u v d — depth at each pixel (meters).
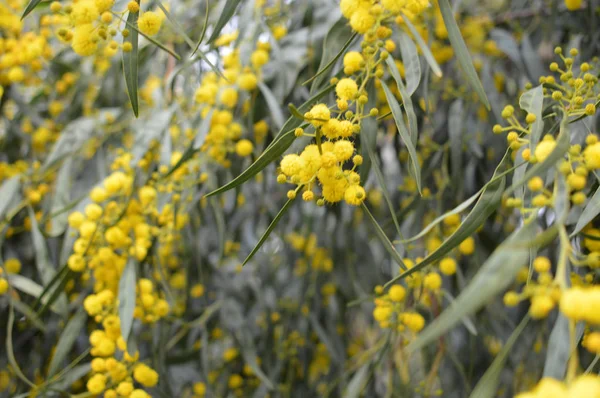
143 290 0.60
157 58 0.93
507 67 0.80
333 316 0.86
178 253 0.86
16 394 0.74
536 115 0.43
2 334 0.75
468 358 0.76
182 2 0.90
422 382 0.70
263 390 0.83
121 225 0.63
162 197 0.66
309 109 0.49
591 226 0.54
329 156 0.42
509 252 0.34
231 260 0.88
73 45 0.47
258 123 0.71
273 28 0.78
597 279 0.51
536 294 0.35
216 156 0.69
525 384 0.72
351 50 0.55
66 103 0.91
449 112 0.70
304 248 0.89
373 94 0.52
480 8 0.82
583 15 0.71
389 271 0.88
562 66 0.67
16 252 0.79
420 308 0.73
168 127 0.68
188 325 0.77
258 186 0.88
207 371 0.75
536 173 0.36
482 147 0.71
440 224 0.67
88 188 0.78
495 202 0.43
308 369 0.88
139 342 0.73
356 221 0.83
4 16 0.74
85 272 0.65
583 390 0.31
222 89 0.68
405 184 0.78
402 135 0.46
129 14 0.49
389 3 0.48
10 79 0.72
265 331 0.86
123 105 0.87
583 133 0.51
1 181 0.75
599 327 0.45
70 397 0.63
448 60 0.73
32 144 0.85
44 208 0.77
